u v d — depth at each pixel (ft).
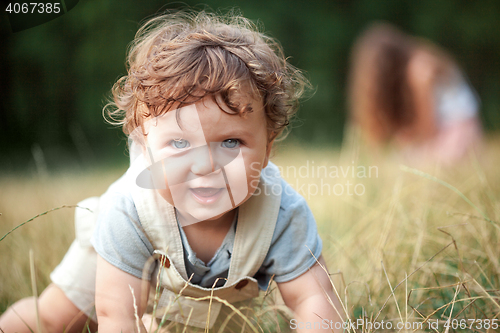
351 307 3.95
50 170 16.62
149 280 3.83
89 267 4.43
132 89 3.65
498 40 28.22
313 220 3.94
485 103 26.18
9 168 18.33
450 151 9.86
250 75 3.44
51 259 5.61
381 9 28.89
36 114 25.85
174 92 3.24
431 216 5.71
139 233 3.63
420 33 28.53
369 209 6.34
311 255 3.78
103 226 3.72
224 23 4.40
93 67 26.53
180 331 3.84
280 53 4.55
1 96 25.59
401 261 4.75
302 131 25.62
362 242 5.28
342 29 28.71
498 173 7.14
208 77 3.27
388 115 11.53
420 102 10.91
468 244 5.21
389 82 11.93
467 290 3.59
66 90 26.40
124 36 26.73
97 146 24.54
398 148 10.82
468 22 28.50
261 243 3.69
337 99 27.81
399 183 5.58
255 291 3.89
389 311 4.16
